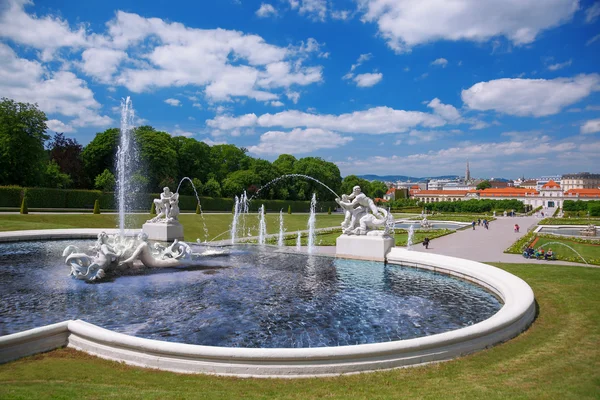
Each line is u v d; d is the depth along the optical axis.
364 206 21.55
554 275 16.84
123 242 17.91
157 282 14.78
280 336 9.57
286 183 93.88
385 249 20.03
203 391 6.33
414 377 6.93
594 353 8.33
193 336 9.47
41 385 6.39
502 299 13.05
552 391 6.46
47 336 8.19
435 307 12.34
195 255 21.12
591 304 12.43
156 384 6.59
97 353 7.91
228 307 11.82
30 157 53.00
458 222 64.25
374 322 10.75
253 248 24.56
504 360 7.86
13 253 21.33
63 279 15.01
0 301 12.16
